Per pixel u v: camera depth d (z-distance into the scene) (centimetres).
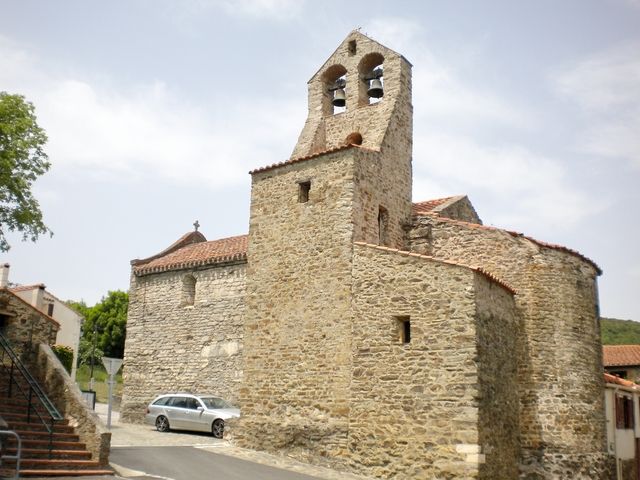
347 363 1639
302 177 1867
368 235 1792
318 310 1731
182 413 2045
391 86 2091
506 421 1599
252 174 1986
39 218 1895
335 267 1728
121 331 5259
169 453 1608
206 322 2344
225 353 2261
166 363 2409
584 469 1681
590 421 1744
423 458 1465
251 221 1944
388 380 1561
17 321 1753
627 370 3500
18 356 1723
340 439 1599
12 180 1828
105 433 1405
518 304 1784
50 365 1673
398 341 1577
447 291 1526
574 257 1852
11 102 1866
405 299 1584
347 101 2153
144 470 1380
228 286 2323
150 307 2525
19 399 1598
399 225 1969
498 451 1520
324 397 1658
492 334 1575
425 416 1485
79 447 1423
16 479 1170
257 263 1895
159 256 2748
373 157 1873
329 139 2150
